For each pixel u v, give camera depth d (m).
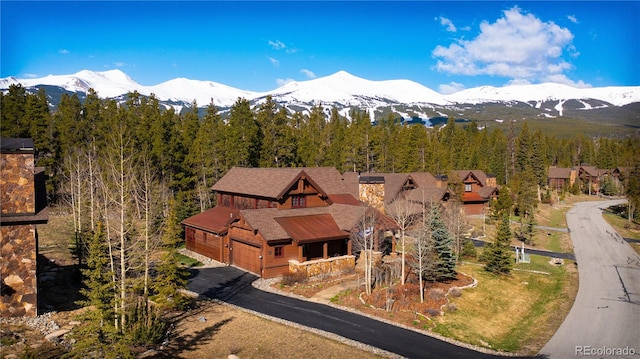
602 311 30.53
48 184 60.41
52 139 63.72
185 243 48.50
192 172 64.31
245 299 30.33
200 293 31.34
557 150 139.75
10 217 22.39
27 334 20.89
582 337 26.02
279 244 36.50
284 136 72.81
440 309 29.56
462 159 104.88
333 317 26.95
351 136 91.00
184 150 66.62
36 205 24.83
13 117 62.31
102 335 20.28
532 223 58.00
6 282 22.48
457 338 25.31
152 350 21.00
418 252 34.00
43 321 22.61
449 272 36.69
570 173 113.75
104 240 25.61
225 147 64.56
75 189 47.69
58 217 51.75
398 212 37.25
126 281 21.30
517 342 25.97
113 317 20.58
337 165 82.38
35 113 63.47
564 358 23.05
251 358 20.88
